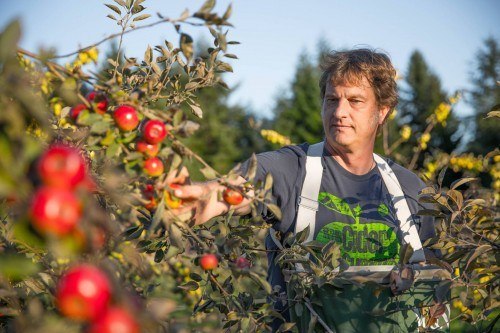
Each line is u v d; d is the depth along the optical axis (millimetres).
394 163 2393
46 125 985
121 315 943
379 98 2268
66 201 926
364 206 2223
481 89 32750
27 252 1571
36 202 923
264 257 2273
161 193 1491
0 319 1564
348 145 2211
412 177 2375
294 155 2268
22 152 916
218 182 1720
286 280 2045
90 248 963
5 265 907
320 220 2176
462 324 2984
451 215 2104
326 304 2066
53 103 1458
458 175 16484
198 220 1851
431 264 2209
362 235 2189
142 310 1059
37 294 1551
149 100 1814
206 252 1739
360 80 2205
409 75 30109
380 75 2248
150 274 1526
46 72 1385
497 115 2242
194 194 1606
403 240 2217
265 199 1688
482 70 33062
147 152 1437
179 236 1537
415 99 29562
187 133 1463
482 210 2324
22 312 1468
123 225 1371
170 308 1021
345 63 2242
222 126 21781
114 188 1325
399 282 2023
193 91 2084
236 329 1938
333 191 2221
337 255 1956
